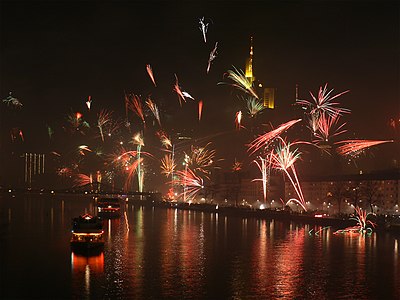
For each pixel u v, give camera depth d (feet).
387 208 647.15
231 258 324.80
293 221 601.62
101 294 234.17
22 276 267.39
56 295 232.53
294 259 322.75
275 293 237.86
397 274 277.64
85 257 323.78
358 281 261.44
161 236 442.09
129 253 341.21
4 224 553.64
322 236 444.14
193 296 231.71
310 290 243.60
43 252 342.64
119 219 645.51
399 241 408.67
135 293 235.61
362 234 460.14
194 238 429.38
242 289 244.01
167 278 264.31
